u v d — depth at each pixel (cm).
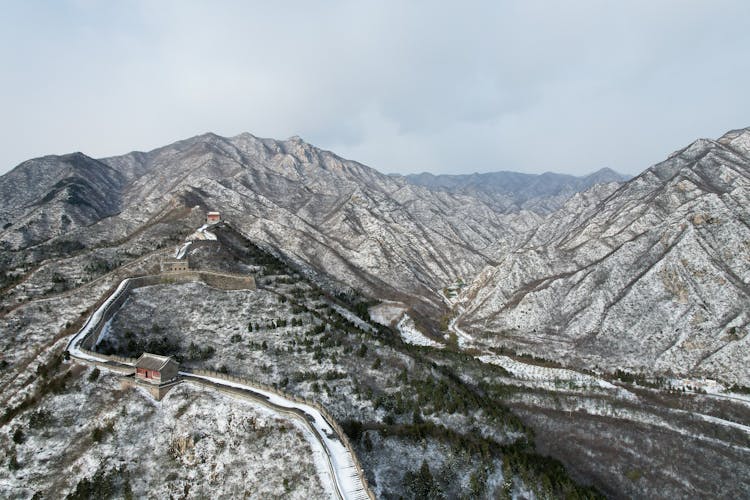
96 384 7544
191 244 14138
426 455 7450
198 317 10488
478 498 6869
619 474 8556
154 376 7444
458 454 7531
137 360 7719
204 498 5953
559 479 7512
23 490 6075
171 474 6262
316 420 7150
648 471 8675
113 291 10606
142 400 7244
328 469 6047
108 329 9438
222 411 7062
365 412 8400
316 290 13925
